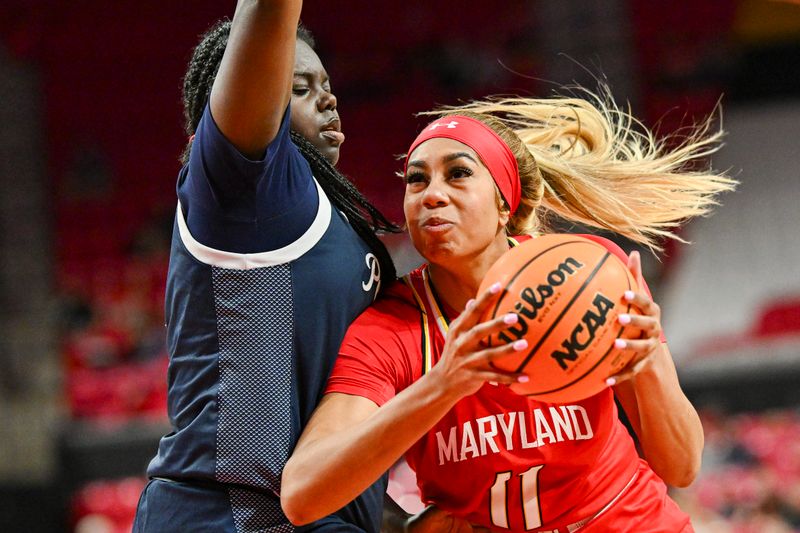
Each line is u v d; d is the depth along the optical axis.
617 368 4.41
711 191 6.54
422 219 5.20
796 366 20.25
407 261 22.19
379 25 35.03
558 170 6.16
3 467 20.73
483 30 34.25
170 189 31.53
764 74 34.38
